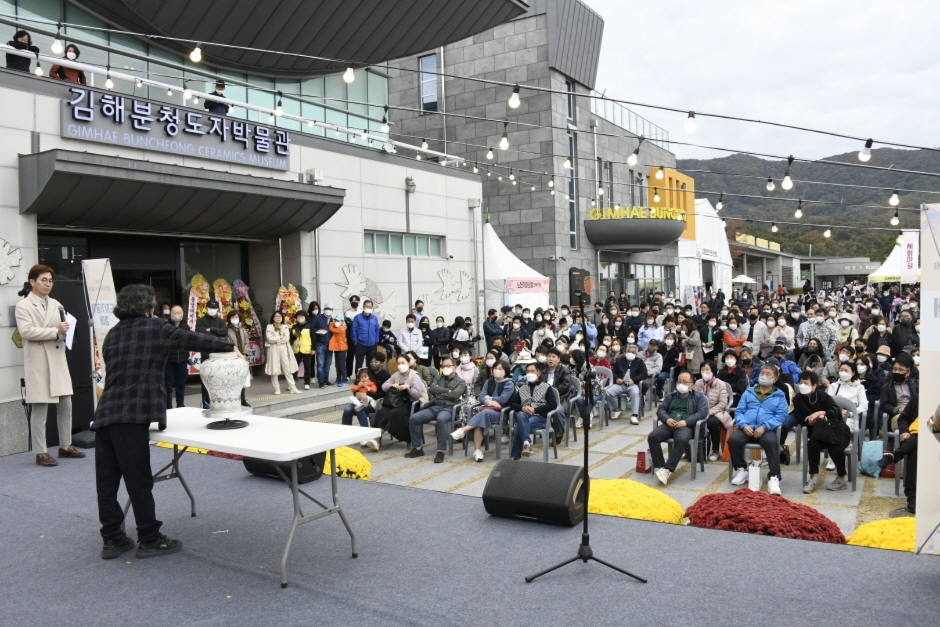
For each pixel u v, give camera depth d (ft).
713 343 52.80
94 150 37.45
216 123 43.52
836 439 25.44
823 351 48.11
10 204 33.78
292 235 50.49
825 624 12.98
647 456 29.14
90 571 16.28
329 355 48.19
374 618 13.60
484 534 18.79
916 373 28.84
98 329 30.14
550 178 91.71
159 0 46.91
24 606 14.42
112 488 17.19
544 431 30.58
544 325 56.03
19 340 29.94
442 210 63.72
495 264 70.79
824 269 254.88
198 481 24.63
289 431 16.74
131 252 44.14
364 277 55.47
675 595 14.46
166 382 35.53
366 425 33.81
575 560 16.15
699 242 132.16
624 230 100.32
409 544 18.01
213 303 39.01
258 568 16.30
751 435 26.78
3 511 21.34
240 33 52.70
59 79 37.88
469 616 13.61
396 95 101.14
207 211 42.32
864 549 17.03
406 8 58.23
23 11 41.98
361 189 55.16
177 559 16.96
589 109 102.78
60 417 28.40
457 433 31.60
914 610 13.50
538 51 92.12
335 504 16.99
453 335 57.36
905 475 22.43
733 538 18.16
